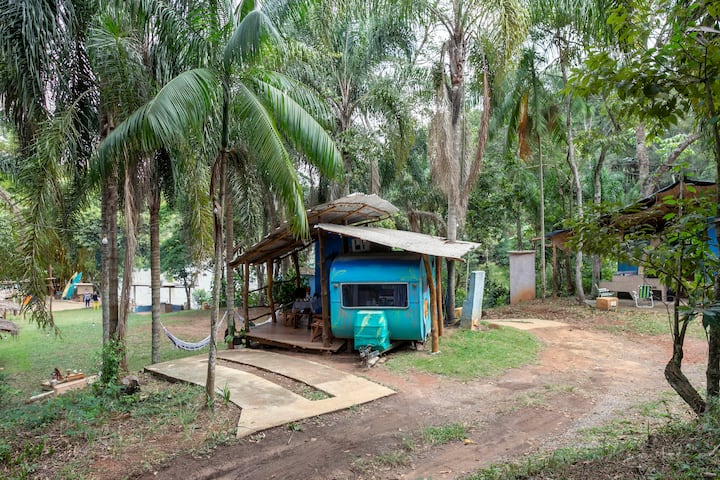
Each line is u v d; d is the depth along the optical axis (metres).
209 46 7.29
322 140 7.50
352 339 11.44
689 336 12.16
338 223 13.12
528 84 19.34
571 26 15.76
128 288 11.26
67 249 11.57
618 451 4.59
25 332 21.56
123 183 11.21
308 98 9.48
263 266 25.95
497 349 11.07
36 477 5.20
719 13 3.58
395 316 10.84
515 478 4.36
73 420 6.81
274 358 10.55
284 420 6.69
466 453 5.79
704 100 3.93
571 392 8.09
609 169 28.61
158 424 6.67
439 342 11.83
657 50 3.88
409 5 13.38
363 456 5.75
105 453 5.78
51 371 14.15
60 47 9.35
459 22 13.73
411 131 17.52
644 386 8.35
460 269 26.00
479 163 14.30
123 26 9.34
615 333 13.36
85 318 27.22
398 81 17.78
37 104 9.31
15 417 6.93
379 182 21.53
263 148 6.92
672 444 4.25
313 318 12.84
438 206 25.31
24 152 9.94
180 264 32.00
